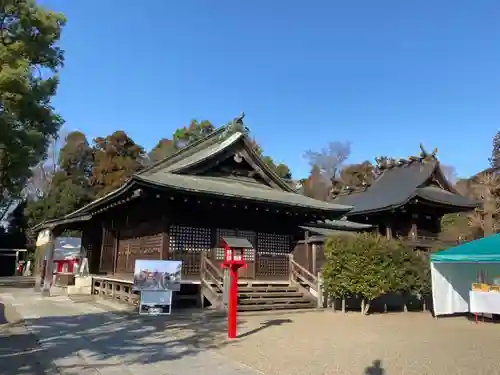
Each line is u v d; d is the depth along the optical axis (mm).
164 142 50188
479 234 39531
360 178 59281
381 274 14086
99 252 22766
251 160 19172
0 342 8266
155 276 12867
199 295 14961
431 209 27219
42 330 9719
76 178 46969
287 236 19109
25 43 6973
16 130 6773
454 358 7449
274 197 17094
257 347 8188
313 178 65312
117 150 47781
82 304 15516
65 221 20219
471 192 46062
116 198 16359
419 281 15273
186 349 7867
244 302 14039
